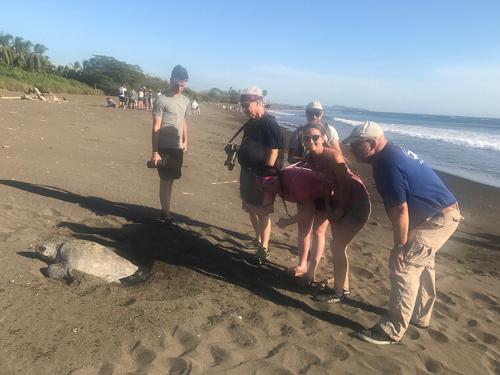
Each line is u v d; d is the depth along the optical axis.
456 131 48.84
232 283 4.79
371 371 3.54
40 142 11.51
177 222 6.60
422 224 3.90
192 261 5.21
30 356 3.11
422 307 4.32
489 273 6.45
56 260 4.43
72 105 29.94
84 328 3.53
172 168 6.21
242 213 7.68
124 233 5.82
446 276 6.00
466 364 3.87
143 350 3.36
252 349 3.61
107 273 4.43
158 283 4.52
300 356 3.61
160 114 6.05
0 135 11.52
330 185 4.38
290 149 5.31
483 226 9.42
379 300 4.86
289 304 4.51
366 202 4.26
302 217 4.56
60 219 6.00
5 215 5.73
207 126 28.11
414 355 3.84
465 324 4.66
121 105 34.22
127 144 13.67
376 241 7.15
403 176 3.73
